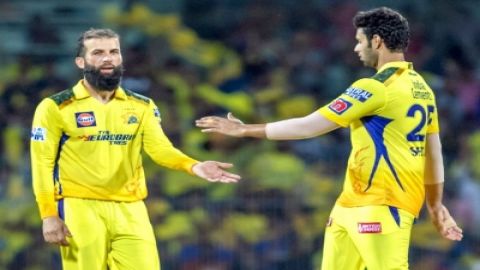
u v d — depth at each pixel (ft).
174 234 151.84
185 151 164.96
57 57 192.24
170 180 155.94
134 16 195.00
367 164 83.46
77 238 85.05
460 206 158.61
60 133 84.99
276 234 152.66
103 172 85.30
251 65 189.47
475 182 163.32
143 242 86.22
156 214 152.87
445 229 88.79
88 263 85.20
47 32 194.59
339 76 188.55
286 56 192.24
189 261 151.53
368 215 83.35
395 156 82.99
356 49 85.76
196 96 175.83
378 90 82.53
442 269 153.38
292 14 200.13
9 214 153.89
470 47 198.49
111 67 84.69
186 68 182.91
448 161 167.63
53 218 83.56
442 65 194.49
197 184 155.74
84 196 85.46
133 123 86.33
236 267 151.53
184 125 170.30
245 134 84.43
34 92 177.47
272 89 183.93
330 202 154.61
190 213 153.07
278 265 151.94
